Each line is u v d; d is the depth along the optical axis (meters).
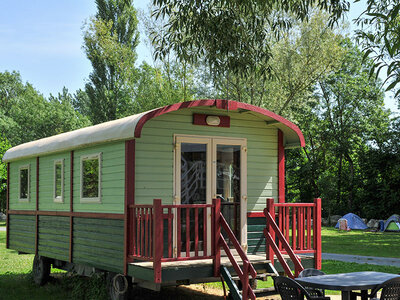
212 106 8.84
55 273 13.11
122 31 35.94
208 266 7.86
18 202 12.97
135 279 8.30
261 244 9.53
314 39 23.38
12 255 18.25
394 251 18.73
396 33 6.52
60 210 10.71
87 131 9.51
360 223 32.38
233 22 9.41
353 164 39.94
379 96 38.25
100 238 8.95
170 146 8.66
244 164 9.43
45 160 11.59
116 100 36.12
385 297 6.19
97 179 9.21
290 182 40.66
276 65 22.92
